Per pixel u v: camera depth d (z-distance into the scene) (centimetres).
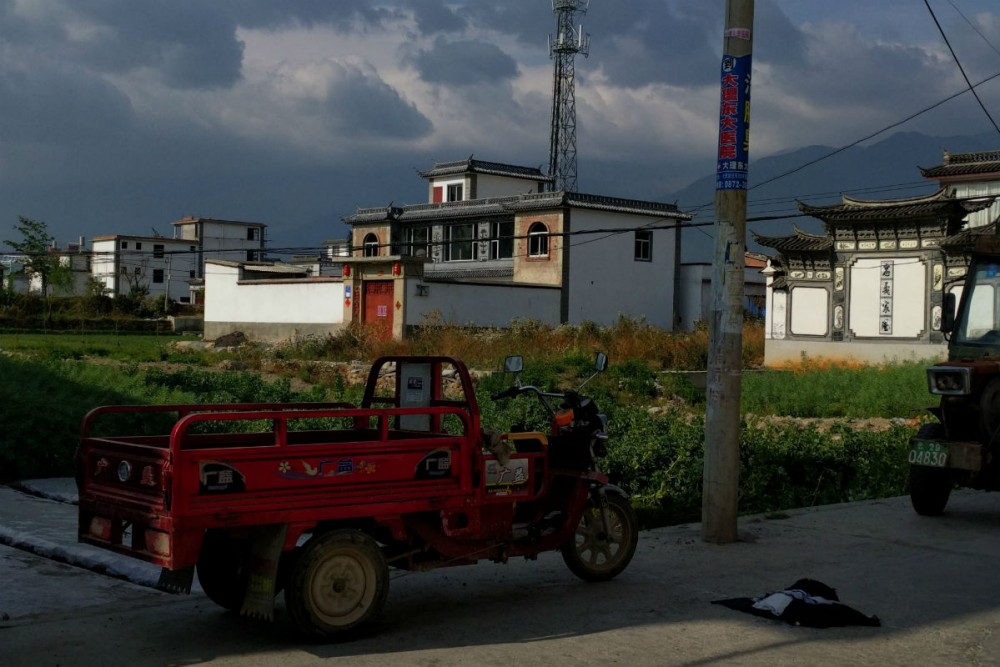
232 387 2027
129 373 2075
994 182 4378
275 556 593
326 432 751
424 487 658
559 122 6253
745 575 802
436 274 5812
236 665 561
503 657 582
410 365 756
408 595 732
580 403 774
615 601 718
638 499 1124
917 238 3634
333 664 564
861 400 2344
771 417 2158
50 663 558
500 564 838
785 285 3981
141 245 9512
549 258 5075
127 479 604
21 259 7194
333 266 7581
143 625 641
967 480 1069
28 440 1220
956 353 1162
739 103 935
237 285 4997
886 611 697
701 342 3694
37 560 820
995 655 603
